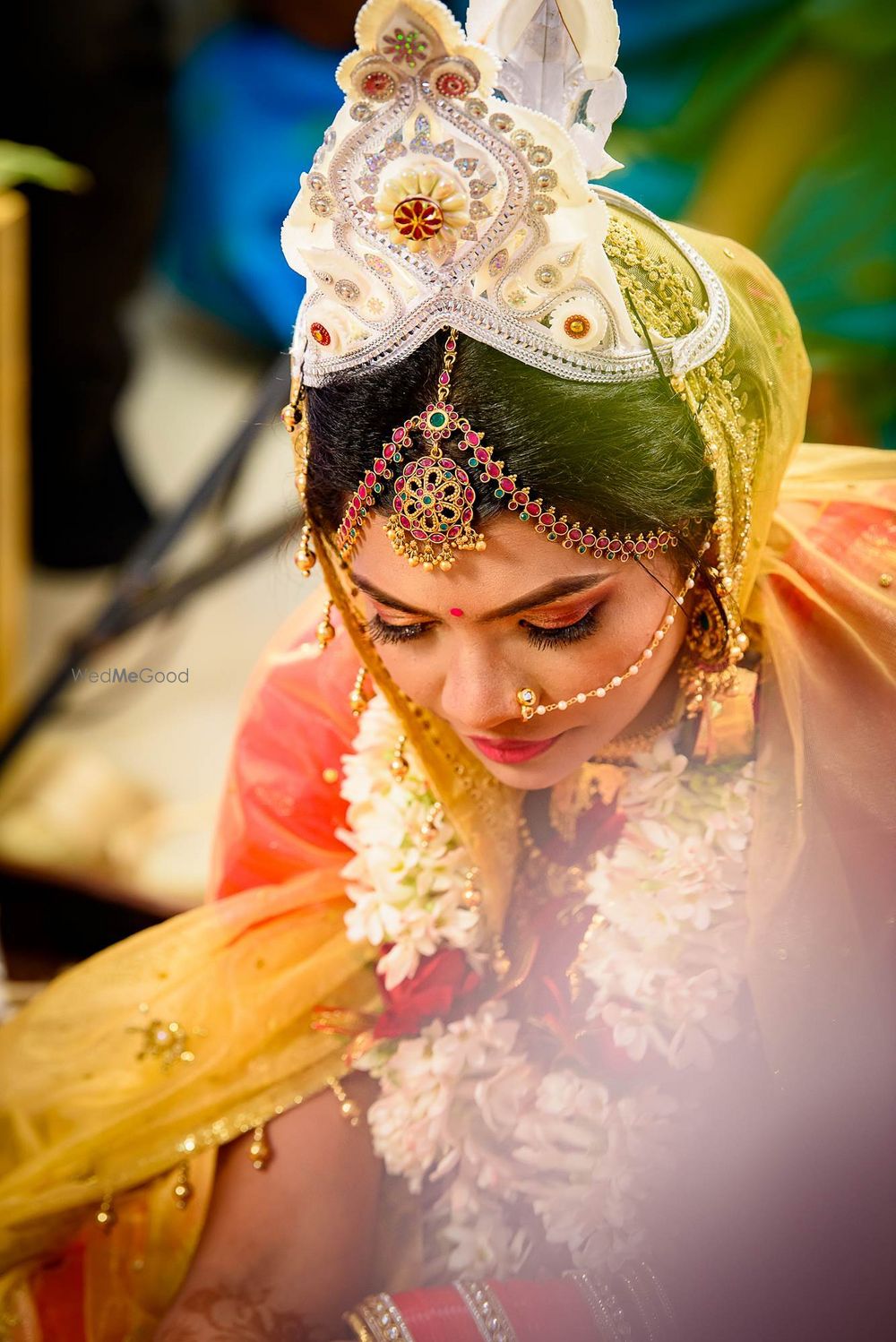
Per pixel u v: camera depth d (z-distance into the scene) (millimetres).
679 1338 991
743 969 1049
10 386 2256
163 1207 1164
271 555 2469
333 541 996
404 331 874
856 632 1064
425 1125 1081
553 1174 1063
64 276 2848
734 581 1018
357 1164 1144
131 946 1277
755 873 1050
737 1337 994
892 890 1047
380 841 1160
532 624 933
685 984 1041
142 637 2859
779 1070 1035
